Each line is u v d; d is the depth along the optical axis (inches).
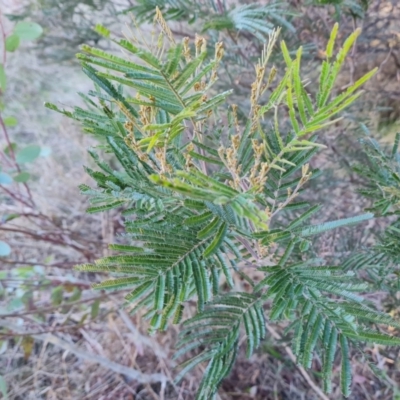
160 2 19.1
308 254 14.6
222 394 26.3
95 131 9.3
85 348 29.9
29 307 25.6
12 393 28.0
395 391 21.3
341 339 9.3
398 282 12.9
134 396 27.6
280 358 25.8
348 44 6.3
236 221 9.4
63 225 36.1
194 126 9.9
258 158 9.1
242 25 16.8
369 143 15.8
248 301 11.5
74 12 27.0
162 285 8.6
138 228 9.1
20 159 24.2
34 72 40.4
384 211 12.3
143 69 6.9
